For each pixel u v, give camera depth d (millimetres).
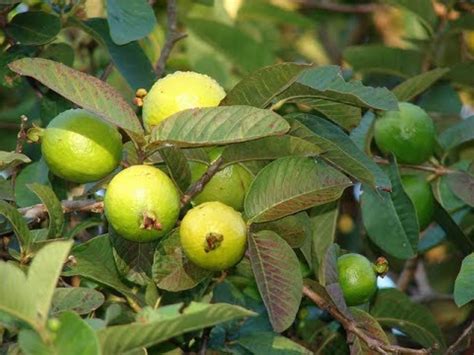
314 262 1001
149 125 870
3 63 1121
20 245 873
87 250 919
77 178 879
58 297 821
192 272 878
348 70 1301
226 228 827
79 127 868
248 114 805
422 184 1086
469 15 1300
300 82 917
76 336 659
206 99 862
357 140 1096
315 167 858
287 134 874
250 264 906
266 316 1037
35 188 884
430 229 1202
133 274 912
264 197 865
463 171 1086
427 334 1079
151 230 826
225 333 1008
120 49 1151
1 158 842
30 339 668
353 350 938
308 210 1046
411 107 1088
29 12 1092
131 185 817
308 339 1110
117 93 828
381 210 1051
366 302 989
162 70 1189
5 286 677
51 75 819
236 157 870
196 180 895
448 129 1113
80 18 1164
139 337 686
